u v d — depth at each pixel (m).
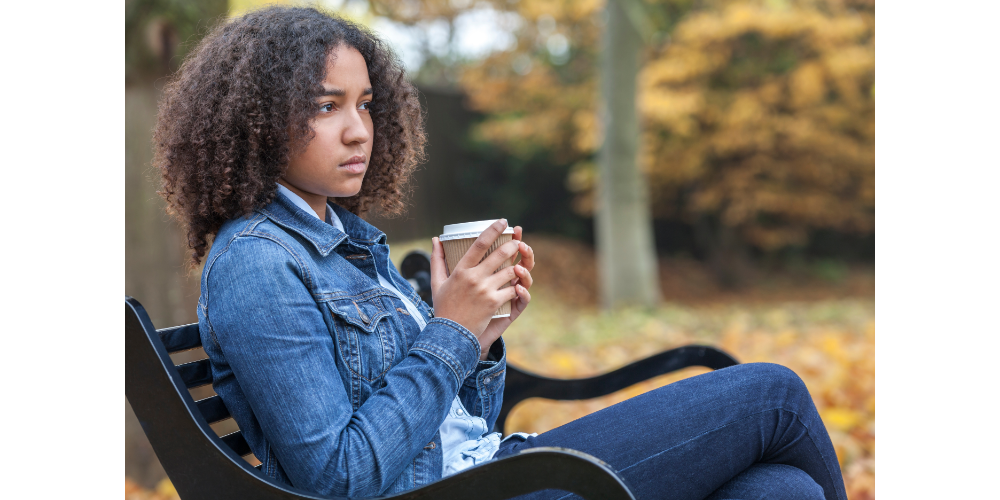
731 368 1.33
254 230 1.20
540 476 0.99
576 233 13.32
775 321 7.32
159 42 2.91
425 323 1.40
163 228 2.96
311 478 1.07
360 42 1.39
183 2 2.95
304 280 1.18
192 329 1.28
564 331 7.25
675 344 6.05
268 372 1.09
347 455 1.06
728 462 1.24
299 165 1.28
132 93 2.92
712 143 10.93
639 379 1.75
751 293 11.65
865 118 11.10
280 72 1.25
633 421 1.25
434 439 1.26
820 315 7.72
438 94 12.50
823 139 10.86
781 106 10.96
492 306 1.22
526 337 6.88
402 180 1.70
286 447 1.08
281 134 1.25
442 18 10.88
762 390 1.28
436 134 12.42
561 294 10.27
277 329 1.10
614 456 1.21
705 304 10.53
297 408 1.08
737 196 11.41
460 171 12.84
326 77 1.27
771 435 1.27
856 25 9.97
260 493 1.05
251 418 1.22
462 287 1.21
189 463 1.08
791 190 11.57
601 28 8.92
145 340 1.08
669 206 12.89
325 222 1.32
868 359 4.33
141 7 2.89
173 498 2.75
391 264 1.55
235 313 1.11
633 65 8.61
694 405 1.25
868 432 3.04
